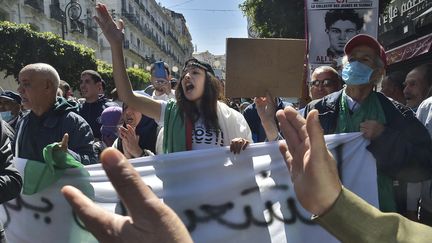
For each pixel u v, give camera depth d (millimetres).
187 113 2439
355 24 5586
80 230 2371
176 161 2332
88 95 4441
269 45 2469
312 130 721
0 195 2000
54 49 14844
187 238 521
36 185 2379
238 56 2469
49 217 2406
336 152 2246
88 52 16469
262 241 2316
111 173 490
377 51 2371
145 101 2520
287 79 2500
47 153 2285
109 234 508
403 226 732
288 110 795
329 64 5578
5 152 2104
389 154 2156
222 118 2484
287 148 832
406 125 2254
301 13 10930
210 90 2434
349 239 721
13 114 4438
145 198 507
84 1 32938
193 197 2324
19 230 2498
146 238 506
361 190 2234
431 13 7879
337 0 5582
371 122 2209
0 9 20922
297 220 2301
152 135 3170
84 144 2654
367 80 2295
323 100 2555
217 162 2336
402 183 2385
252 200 2336
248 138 2557
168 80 4633
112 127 3387
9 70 14242
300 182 739
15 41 13867
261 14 12023
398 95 3883
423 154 2148
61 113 2701
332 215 718
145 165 2330
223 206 2338
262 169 2336
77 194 523
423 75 3416
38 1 24578
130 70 23203
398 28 9922
